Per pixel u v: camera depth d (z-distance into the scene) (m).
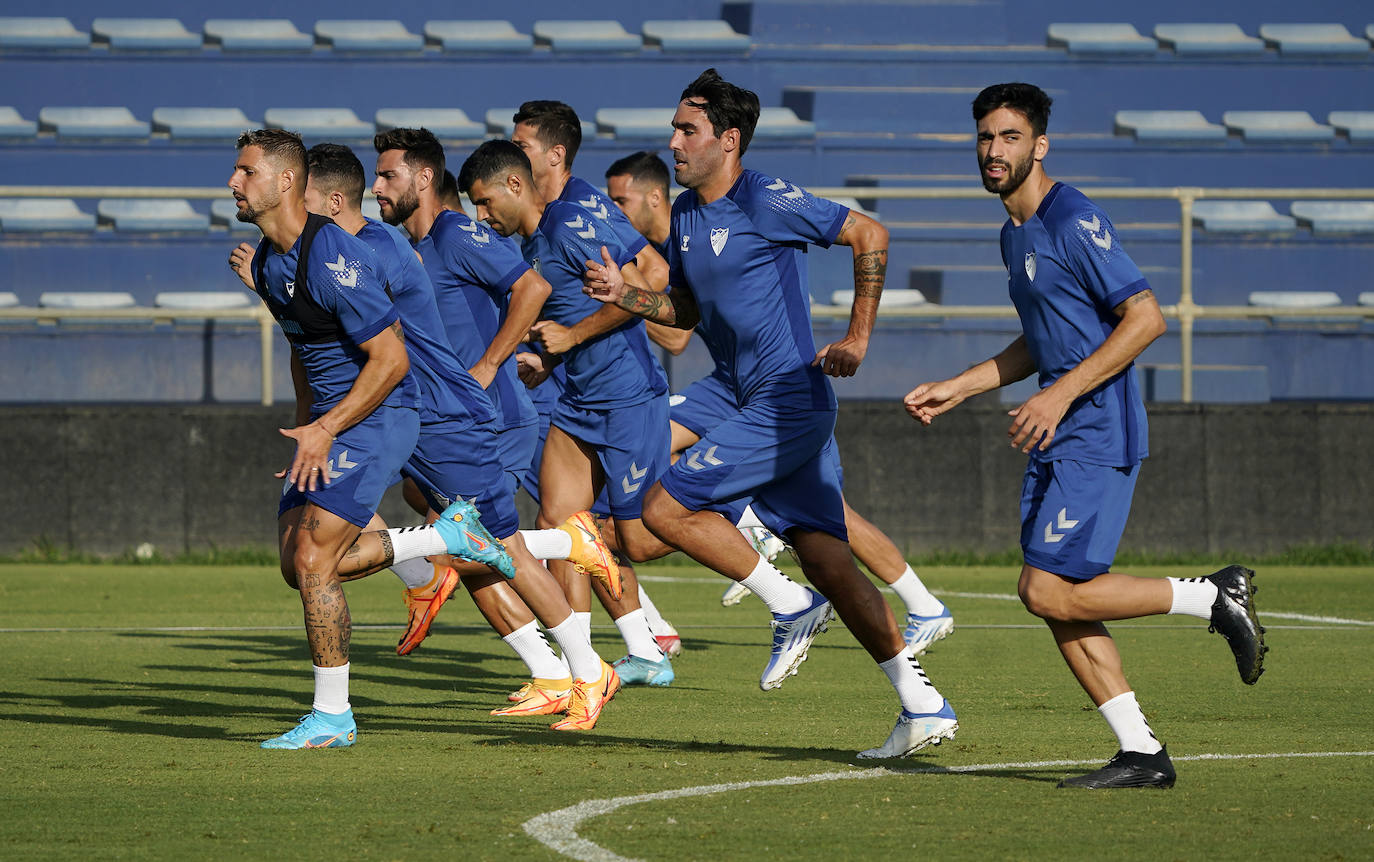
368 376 17.53
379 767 17.02
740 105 18.11
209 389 60.34
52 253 65.06
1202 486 50.84
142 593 40.31
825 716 21.41
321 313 17.64
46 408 49.28
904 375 61.84
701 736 19.52
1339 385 63.97
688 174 18.20
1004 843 13.15
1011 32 81.88
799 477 18.27
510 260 23.28
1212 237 67.75
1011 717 21.09
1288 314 53.47
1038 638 31.50
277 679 25.23
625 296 18.83
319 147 21.91
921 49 78.19
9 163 68.81
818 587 17.86
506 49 76.81
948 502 50.19
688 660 28.48
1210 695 23.22
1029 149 15.99
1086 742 18.84
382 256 20.73
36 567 47.53
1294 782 16.02
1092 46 78.38
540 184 25.39
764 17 78.94
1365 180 73.69
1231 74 78.88
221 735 19.47
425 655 29.19
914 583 27.17
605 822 13.96
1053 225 15.84
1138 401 15.94
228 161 70.44
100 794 15.39
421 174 23.81
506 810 14.51
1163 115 76.12
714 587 43.97
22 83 74.38
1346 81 79.25
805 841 13.19
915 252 67.06
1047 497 15.83
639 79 77.31
